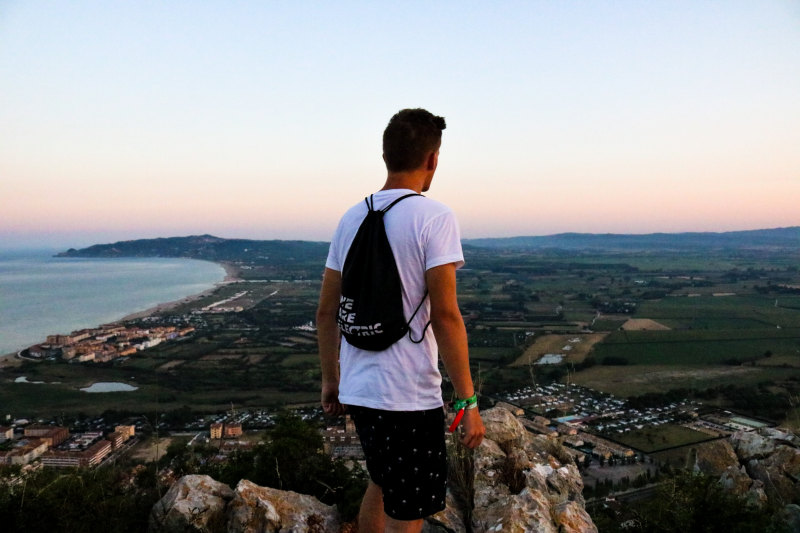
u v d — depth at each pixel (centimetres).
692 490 521
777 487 643
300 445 610
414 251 212
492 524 436
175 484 523
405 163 234
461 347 213
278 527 468
